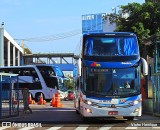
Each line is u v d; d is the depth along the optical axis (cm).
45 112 2845
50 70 4950
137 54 1875
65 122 2016
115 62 1845
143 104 2592
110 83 1827
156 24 2903
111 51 1864
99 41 1880
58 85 4928
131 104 1819
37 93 4931
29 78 4903
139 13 2939
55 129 1673
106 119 2144
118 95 1816
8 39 6475
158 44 2566
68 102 4866
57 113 2736
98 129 1653
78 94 2208
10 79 2427
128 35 1895
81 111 1950
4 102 2419
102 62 1844
